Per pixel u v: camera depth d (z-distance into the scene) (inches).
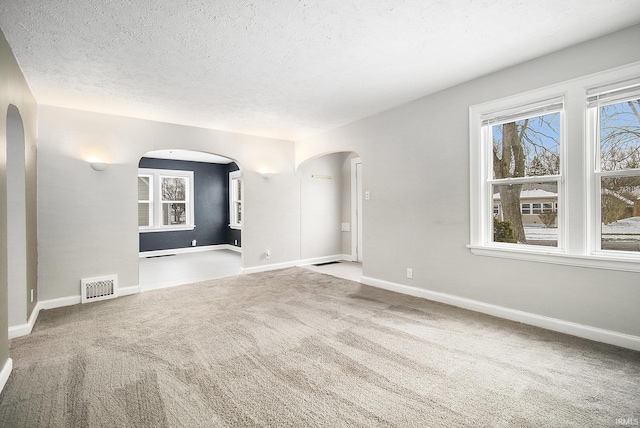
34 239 130.7
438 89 134.7
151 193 303.6
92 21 80.7
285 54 101.3
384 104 152.0
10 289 108.1
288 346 97.9
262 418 64.7
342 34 89.9
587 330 98.7
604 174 96.3
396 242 158.2
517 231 118.2
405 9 78.4
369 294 154.6
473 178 126.0
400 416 64.9
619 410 65.6
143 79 118.5
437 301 140.1
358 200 252.8
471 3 76.4
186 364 87.4
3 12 75.7
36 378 80.5
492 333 104.9
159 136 174.4
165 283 183.0
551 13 81.3
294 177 232.4
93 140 153.5
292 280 187.2
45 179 140.3
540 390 73.1
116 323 119.3
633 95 89.4
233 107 152.9
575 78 99.0
